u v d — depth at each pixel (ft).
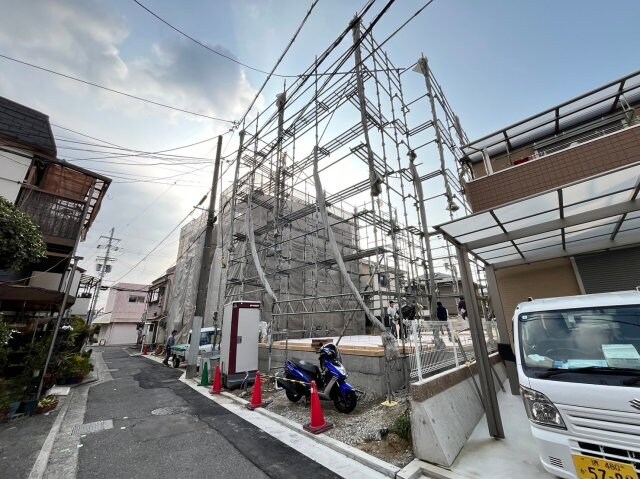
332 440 12.91
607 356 8.39
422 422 10.87
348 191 27.55
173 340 45.11
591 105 19.12
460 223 13.39
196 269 57.16
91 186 28.81
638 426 6.87
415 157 33.14
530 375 9.05
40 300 21.42
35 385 20.63
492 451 11.19
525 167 19.35
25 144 26.25
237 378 23.86
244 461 11.35
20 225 16.14
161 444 13.06
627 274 18.97
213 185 36.17
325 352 17.69
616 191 10.94
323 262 29.58
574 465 7.47
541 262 22.26
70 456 11.93
